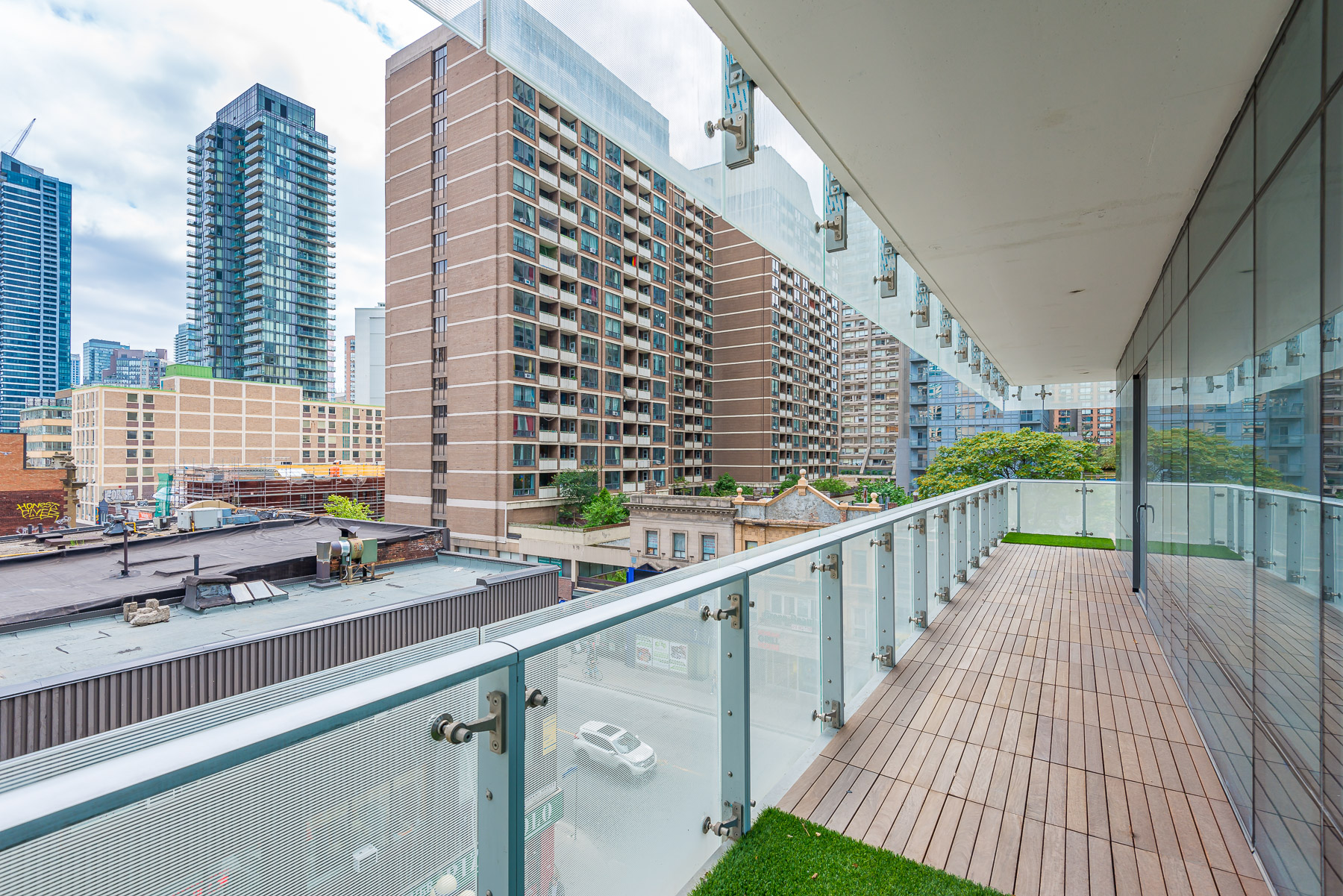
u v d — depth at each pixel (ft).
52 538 63.87
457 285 102.06
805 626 8.04
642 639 4.82
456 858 3.14
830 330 215.72
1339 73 4.68
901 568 12.41
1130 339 20.44
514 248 97.81
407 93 108.88
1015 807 6.97
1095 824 6.71
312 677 2.60
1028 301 16.21
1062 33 5.91
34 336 409.08
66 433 237.04
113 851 1.97
